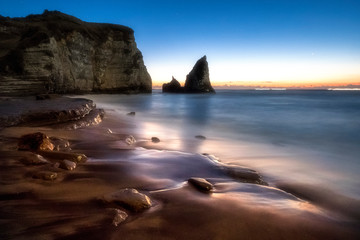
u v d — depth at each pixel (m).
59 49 27.55
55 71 23.78
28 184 2.81
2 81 19.59
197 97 42.88
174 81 62.94
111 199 2.52
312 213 2.74
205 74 58.56
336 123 13.95
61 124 7.13
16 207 2.27
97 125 8.64
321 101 36.62
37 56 22.22
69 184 2.95
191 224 2.24
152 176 3.59
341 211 3.32
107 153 4.76
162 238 1.98
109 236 1.92
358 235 2.42
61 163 3.51
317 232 2.34
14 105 8.50
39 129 6.20
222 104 27.67
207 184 3.22
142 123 11.31
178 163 4.45
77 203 2.45
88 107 9.41
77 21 33.81
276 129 11.74
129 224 2.14
